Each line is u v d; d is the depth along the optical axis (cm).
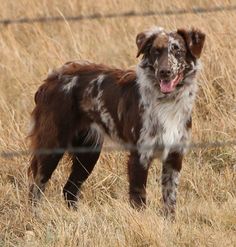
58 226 1167
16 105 1548
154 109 1236
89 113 1320
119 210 1196
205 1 1767
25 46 1759
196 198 1305
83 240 1131
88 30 1777
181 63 1224
